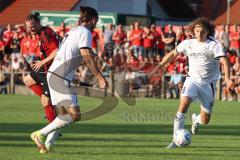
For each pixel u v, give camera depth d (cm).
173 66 5891
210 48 2597
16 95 6194
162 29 6291
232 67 5862
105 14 7119
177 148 2584
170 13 10056
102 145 2652
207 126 3556
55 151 2448
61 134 2895
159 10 9988
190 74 2652
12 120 3772
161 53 6219
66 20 7188
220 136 3069
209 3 11050
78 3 9000
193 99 2602
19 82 6400
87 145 2644
